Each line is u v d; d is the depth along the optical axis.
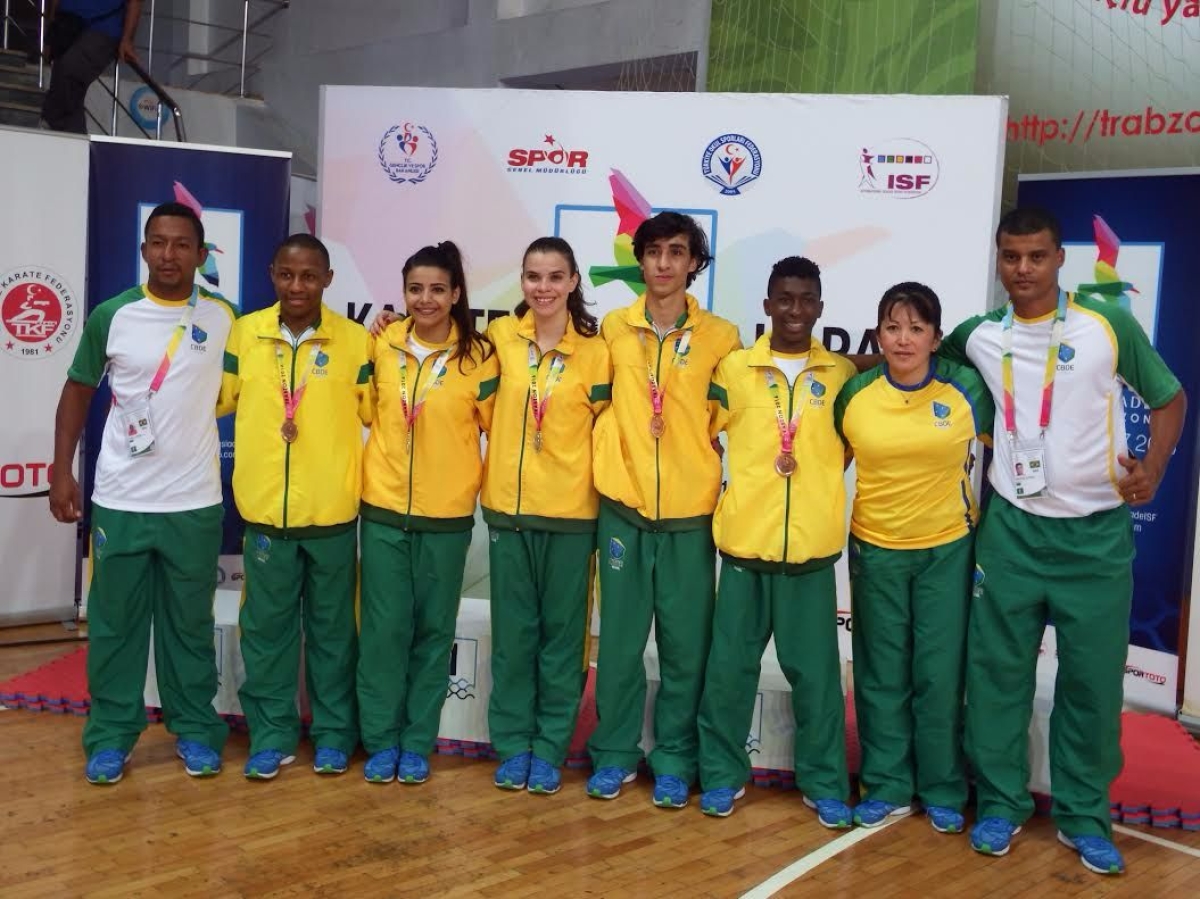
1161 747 3.57
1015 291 2.78
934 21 5.12
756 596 3.03
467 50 8.10
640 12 7.00
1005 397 2.86
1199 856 2.91
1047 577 2.83
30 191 4.44
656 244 2.96
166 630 3.20
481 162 4.31
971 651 2.94
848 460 3.09
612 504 3.09
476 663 3.42
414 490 3.13
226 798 3.03
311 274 3.05
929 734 3.00
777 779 3.29
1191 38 4.68
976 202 4.00
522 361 3.11
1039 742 3.14
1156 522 4.18
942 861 2.80
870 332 4.11
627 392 3.06
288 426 3.09
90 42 6.07
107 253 4.53
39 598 4.68
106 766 3.09
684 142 4.18
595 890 2.57
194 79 10.33
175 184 4.54
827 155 4.09
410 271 3.06
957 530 2.95
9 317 4.46
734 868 2.71
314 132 9.26
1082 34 4.98
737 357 3.05
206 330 3.11
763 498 2.97
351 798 3.06
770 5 5.75
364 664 3.22
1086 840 2.83
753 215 4.16
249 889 2.50
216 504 3.17
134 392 3.05
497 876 2.62
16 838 2.73
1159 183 4.10
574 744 3.41
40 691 3.73
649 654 3.52
